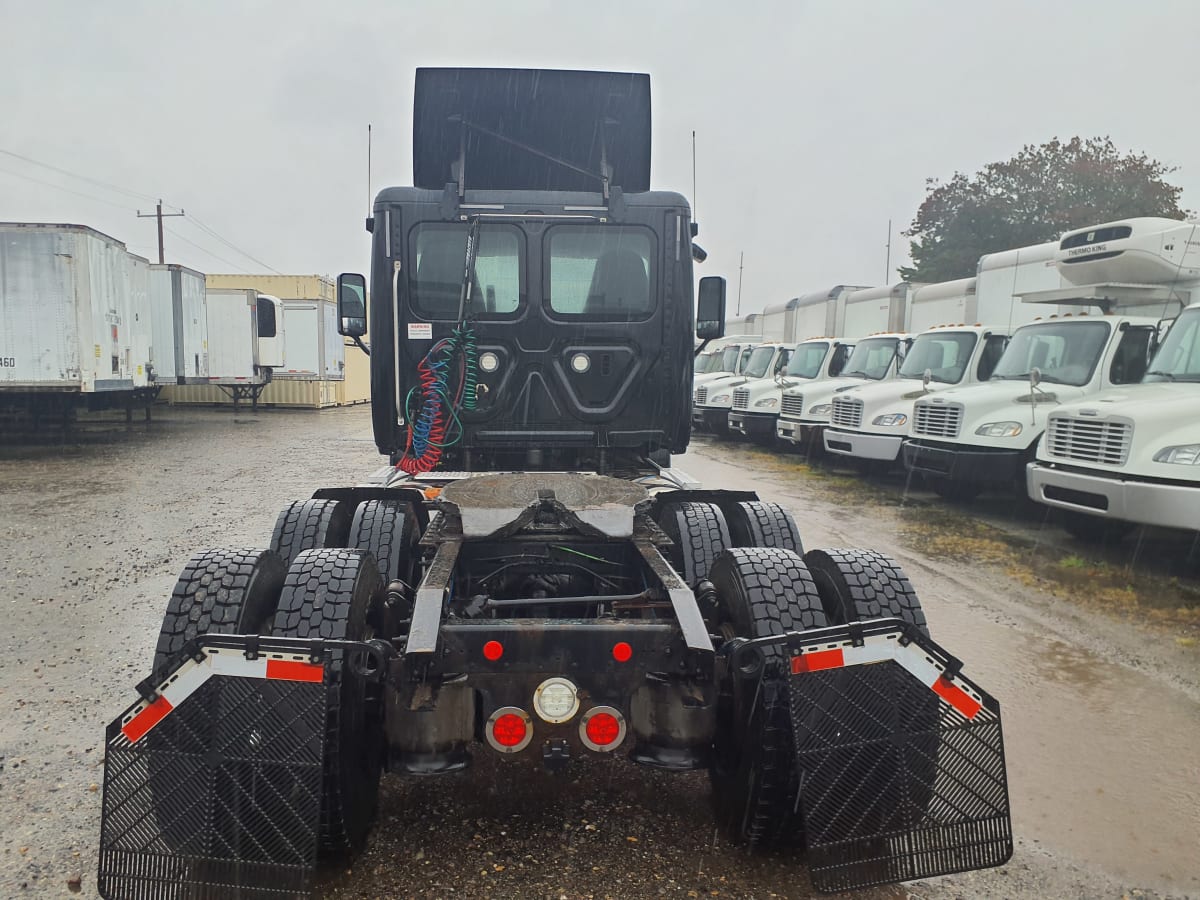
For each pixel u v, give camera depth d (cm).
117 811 253
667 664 278
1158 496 665
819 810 259
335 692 265
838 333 1922
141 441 1747
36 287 1429
